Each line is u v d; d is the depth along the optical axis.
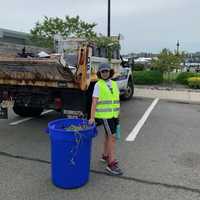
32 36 20.44
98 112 4.80
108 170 4.83
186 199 4.07
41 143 6.46
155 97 14.27
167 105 12.17
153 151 6.07
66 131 4.12
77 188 4.32
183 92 15.45
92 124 4.58
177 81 20.31
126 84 12.64
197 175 4.87
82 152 4.28
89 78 6.77
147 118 9.39
